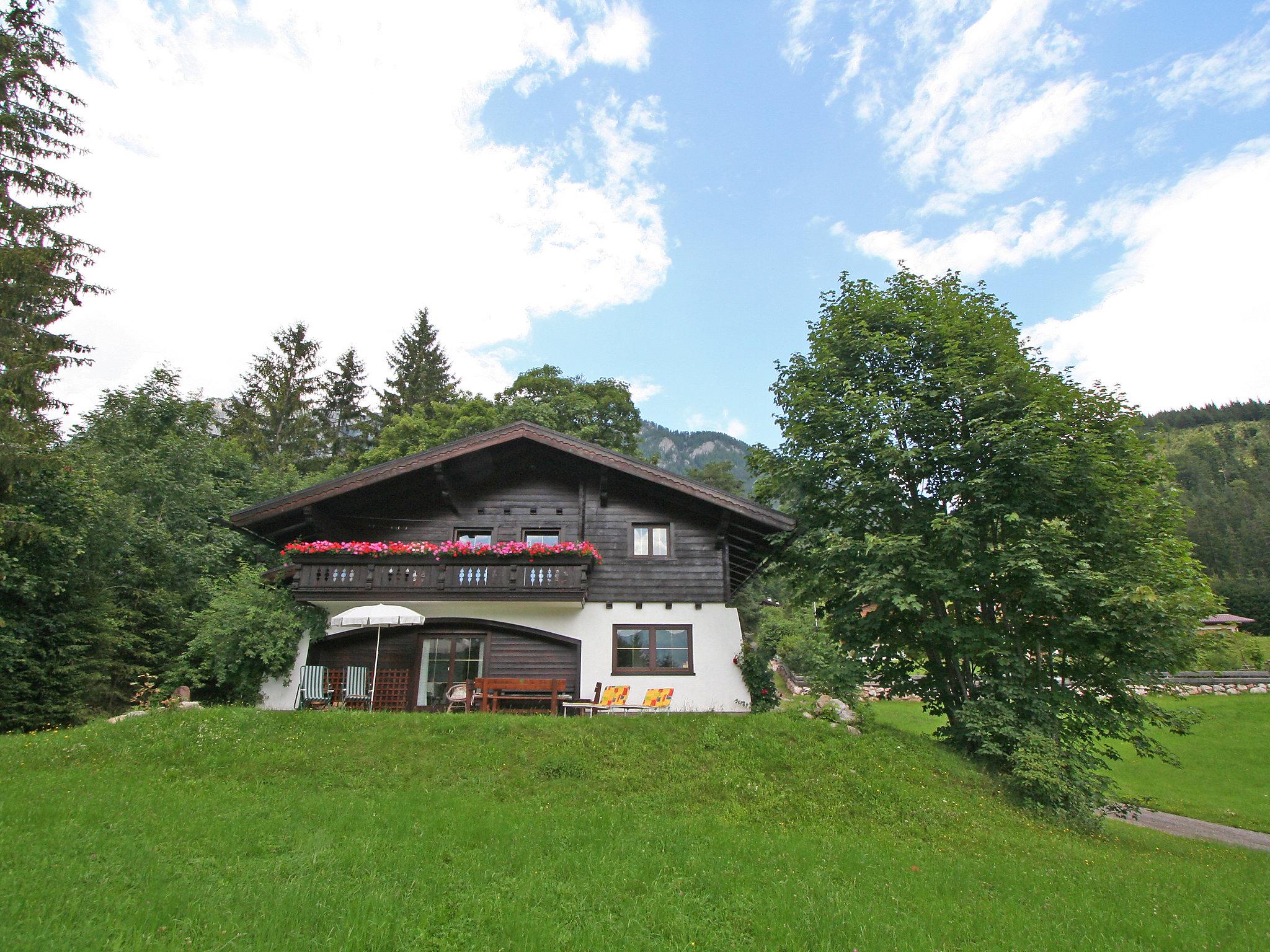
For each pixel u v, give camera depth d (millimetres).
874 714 14047
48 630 17438
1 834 7180
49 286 16844
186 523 25281
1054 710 13188
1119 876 9148
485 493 19141
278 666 16594
